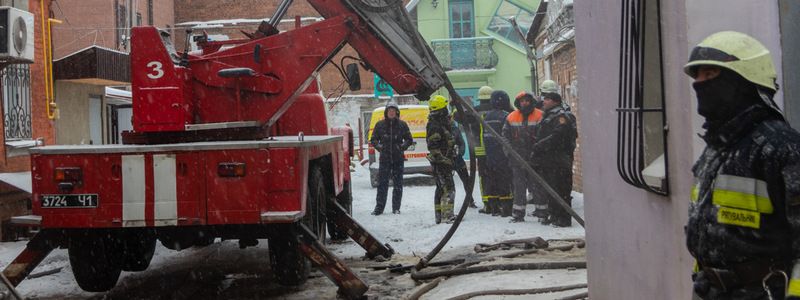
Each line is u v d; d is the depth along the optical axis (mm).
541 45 21484
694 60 2457
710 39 2457
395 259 8289
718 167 2439
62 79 15430
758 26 3107
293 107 9641
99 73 15477
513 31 38562
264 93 7129
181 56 7008
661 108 3596
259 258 8836
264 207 6141
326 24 7246
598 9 4520
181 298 6668
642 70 3621
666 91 3541
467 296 5820
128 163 6234
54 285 7352
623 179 3926
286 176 6152
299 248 6277
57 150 6301
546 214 10203
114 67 16328
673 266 3502
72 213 6277
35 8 13203
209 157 6188
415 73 7500
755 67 2354
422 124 18938
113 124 23141
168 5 43969
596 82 4609
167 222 6184
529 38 22625
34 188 6340
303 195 6352
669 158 3521
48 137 13617
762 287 2354
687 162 3299
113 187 6254
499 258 7539
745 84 2377
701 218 2488
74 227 6285
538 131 10156
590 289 4992
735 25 3154
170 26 44281
